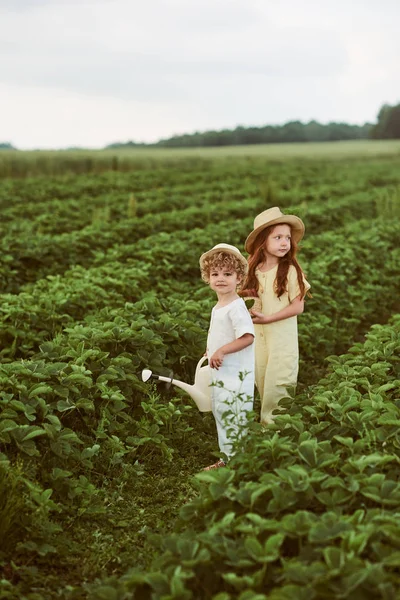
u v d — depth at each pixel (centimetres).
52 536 380
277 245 467
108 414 491
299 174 3122
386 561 271
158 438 491
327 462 351
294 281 473
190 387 457
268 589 289
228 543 299
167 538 310
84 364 523
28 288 833
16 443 410
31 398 450
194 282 943
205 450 515
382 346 566
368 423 407
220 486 344
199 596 295
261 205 1777
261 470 377
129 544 389
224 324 439
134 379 525
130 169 3469
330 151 5966
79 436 473
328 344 737
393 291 1001
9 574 347
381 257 1089
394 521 297
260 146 7725
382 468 360
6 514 361
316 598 263
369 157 4962
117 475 461
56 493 416
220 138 10406
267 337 483
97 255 1008
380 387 460
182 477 475
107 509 421
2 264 981
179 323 617
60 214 1557
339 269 945
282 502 325
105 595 287
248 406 439
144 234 1319
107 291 800
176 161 4088
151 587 292
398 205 1712
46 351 537
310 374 688
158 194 1989
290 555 318
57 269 1034
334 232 1288
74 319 726
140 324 593
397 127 10625
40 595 326
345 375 501
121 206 1675
